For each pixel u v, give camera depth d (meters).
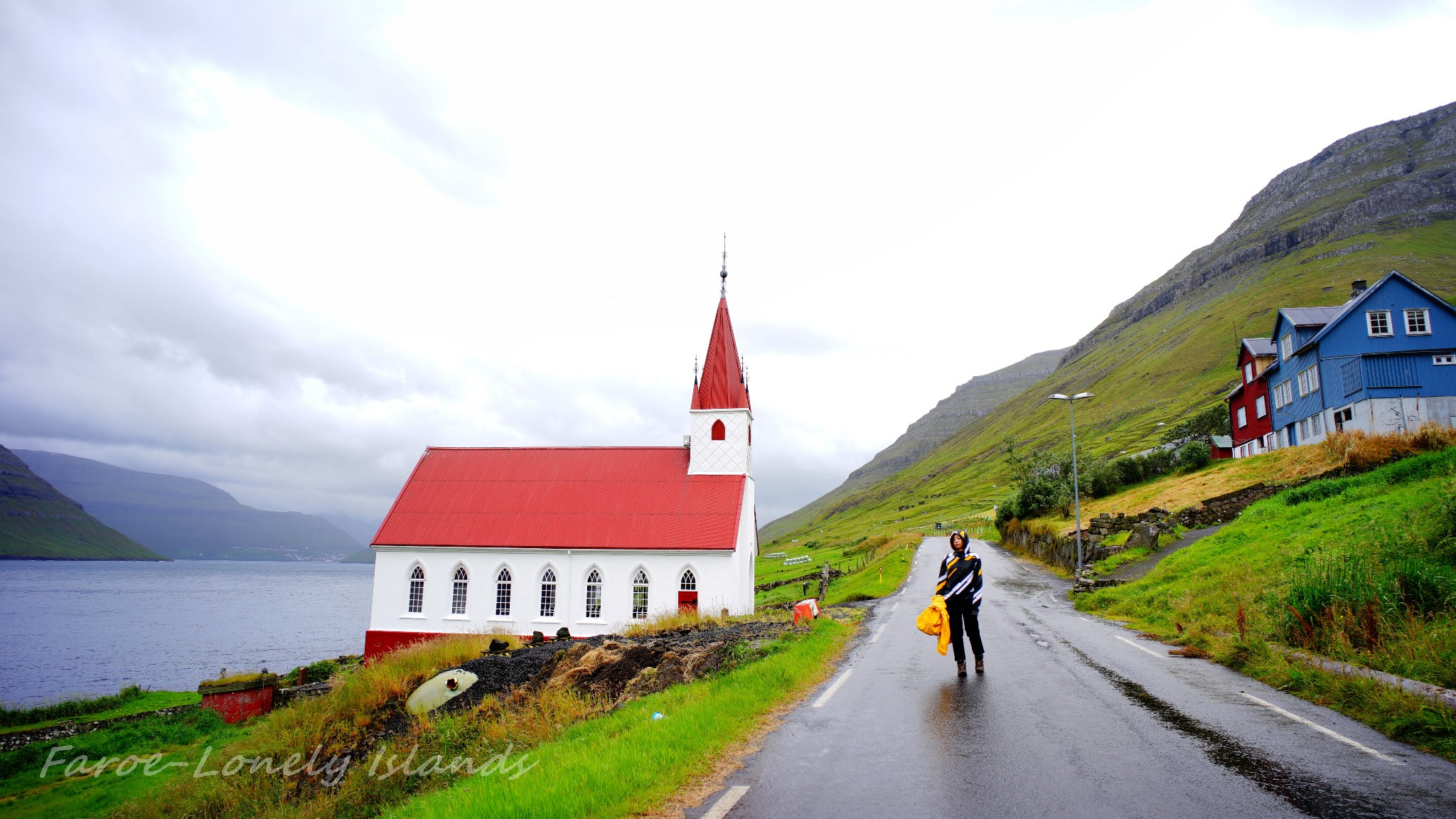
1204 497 43.12
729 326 46.22
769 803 7.22
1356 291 54.34
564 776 8.00
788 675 13.78
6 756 26.41
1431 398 45.25
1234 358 145.50
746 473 44.16
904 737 9.53
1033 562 50.97
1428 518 18.52
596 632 40.78
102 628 97.06
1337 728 9.48
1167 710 10.59
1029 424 189.50
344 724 19.56
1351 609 14.02
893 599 34.53
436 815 7.47
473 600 42.12
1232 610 18.20
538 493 44.69
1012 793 7.25
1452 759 8.06
